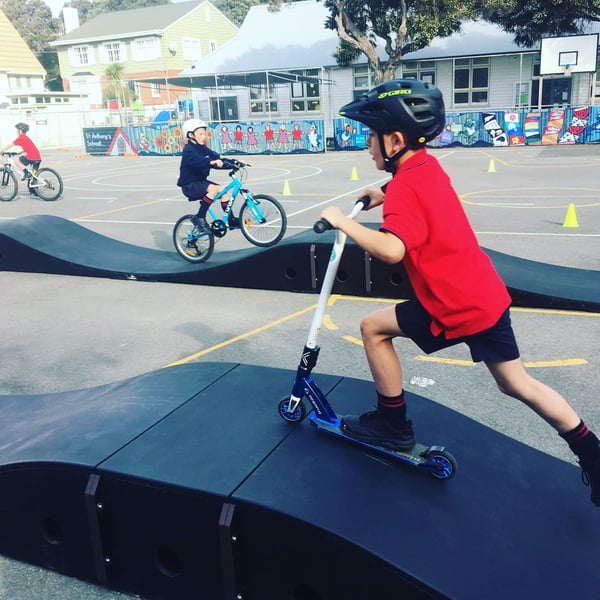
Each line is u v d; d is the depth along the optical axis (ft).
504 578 7.38
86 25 183.21
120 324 21.43
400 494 8.54
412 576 7.31
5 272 29.55
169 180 66.90
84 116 135.33
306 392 9.66
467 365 16.70
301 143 95.61
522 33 90.07
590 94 100.58
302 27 119.55
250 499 8.27
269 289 24.67
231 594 8.57
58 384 16.75
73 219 43.80
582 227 33.71
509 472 9.44
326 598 8.12
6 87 154.51
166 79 113.29
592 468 8.20
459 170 62.90
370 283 23.03
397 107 7.68
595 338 18.20
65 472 9.35
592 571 7.61
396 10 92.22
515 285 21.36
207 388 11.71
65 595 9.48
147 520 9.03
